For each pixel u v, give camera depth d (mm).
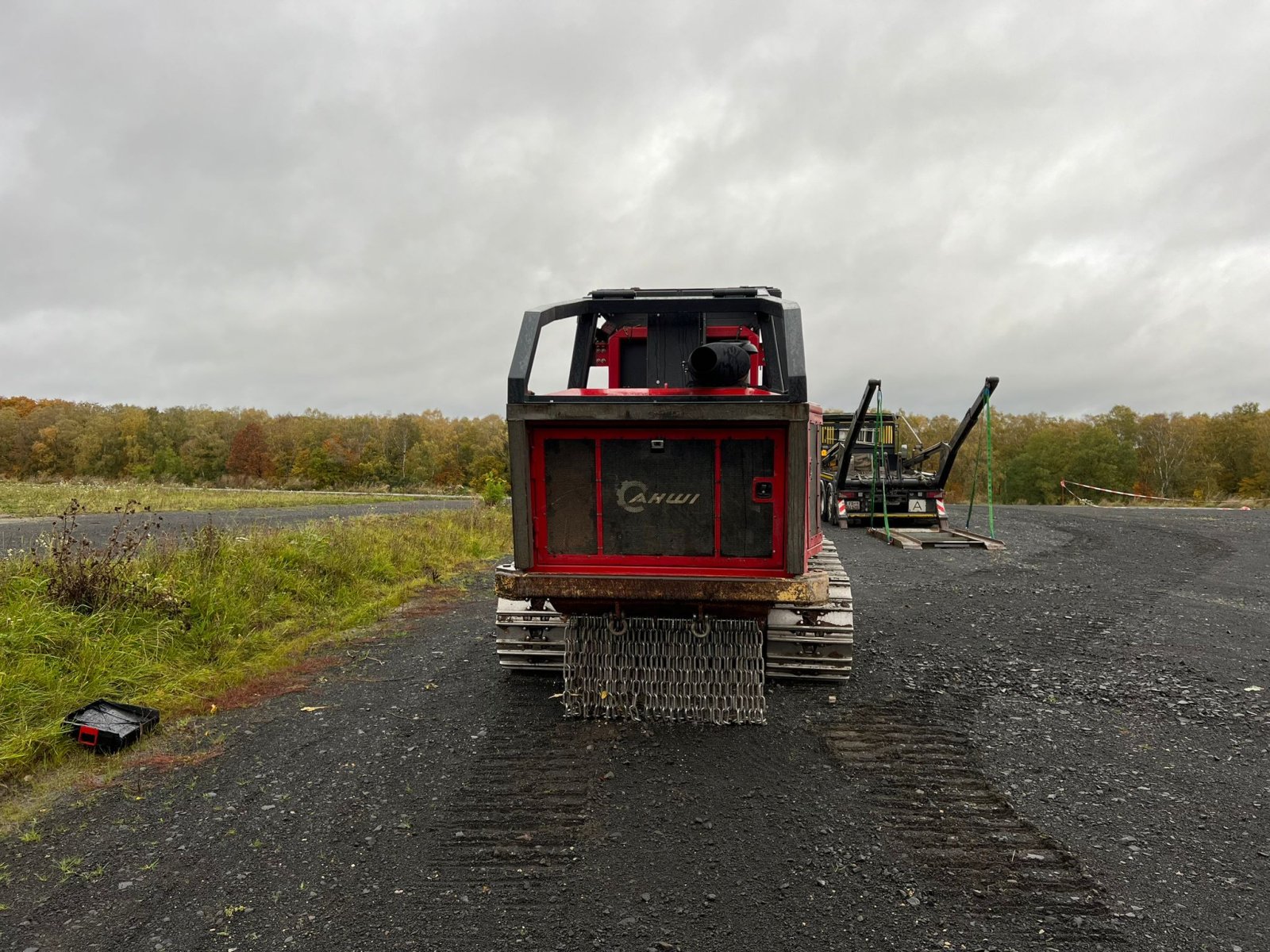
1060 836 3658
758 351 6160
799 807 3967
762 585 4566
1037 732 5004
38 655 5441
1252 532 16875
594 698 5172
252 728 5129
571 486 4859
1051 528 18391
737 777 4316
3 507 18422
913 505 17219
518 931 2939
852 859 3459
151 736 4980
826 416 19328
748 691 5000
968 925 2963
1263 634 7594
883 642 7305
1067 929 2932
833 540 15594
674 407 4562
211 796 4117
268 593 8266
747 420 4574
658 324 6227
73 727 4742
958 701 5617
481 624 8203
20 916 3045
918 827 3760
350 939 2896
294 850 3559
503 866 3422
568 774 4359
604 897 3170
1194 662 6570
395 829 3750
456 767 4465
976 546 14305
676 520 4801
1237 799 4055
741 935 2910
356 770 4430
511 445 4766
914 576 11109
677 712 5086
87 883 3285
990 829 3732
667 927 2961
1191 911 3043
